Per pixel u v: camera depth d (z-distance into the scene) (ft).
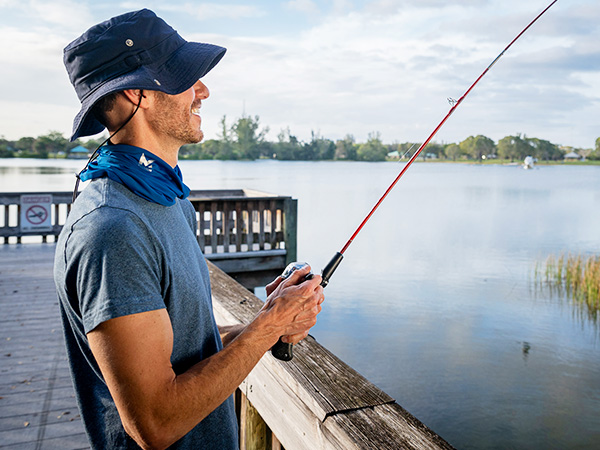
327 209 130.41
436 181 298.97
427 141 4.28
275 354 3.73
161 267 3.26
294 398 4.85
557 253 74.84
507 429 23.52
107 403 3.51
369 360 32.04
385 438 3.83
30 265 25.57
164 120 3.54
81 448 9.20
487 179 333.62
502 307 44.73
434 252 73.87
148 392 2.91
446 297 48.11
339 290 50.57
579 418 24.36
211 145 488.44
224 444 3.83
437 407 25.64
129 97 3.43
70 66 3.54
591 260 51.67
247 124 490.08
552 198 185.47
